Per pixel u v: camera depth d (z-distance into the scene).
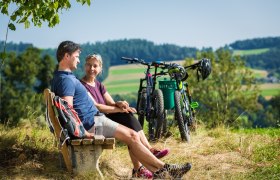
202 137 8.72
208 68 9.19
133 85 171.00
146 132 9.40
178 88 8.68
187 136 8.30
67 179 5.61
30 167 6.07
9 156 6.47
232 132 9.51
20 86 72.12
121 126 5.78
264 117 71.31
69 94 5.62
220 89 58.78
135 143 5.65
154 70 9.00
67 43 5.75
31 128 8.49
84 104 5.79
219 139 8.30
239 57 62.94
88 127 5.77
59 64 5.81
